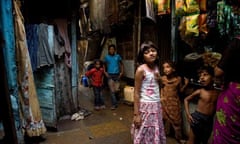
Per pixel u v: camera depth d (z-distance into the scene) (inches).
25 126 128.3
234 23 84.0
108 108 205.6
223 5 86.4
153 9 131.7
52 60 145.6
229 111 64.1
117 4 205.5
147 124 93.6
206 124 98.0
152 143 94.5
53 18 168.1
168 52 145.0
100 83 204.4
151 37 173.6
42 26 140.5
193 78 123.3
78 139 136.9
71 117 177.9
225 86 67.9
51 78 147.6
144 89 93.4
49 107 150.1
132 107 205.8
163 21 147.6
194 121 99.7
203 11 99.3
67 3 174.7
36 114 132.6
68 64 177.2
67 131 150.5
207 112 97.1
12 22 117.0
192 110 121.6
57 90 172.9
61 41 167.0
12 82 116.0
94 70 203.6
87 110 199.6
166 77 128.3
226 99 65.7
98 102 204.8
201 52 118.4
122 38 247.8
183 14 104.6
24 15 157.5
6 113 67.9
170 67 125.1
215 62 96.0
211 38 111.7
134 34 197.8
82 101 239.3
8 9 113.9
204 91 97.6
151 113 93.2
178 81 125.3
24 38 125.9
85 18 288.8
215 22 94.6
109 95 259.6
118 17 206.2
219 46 110.4
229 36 87.6
